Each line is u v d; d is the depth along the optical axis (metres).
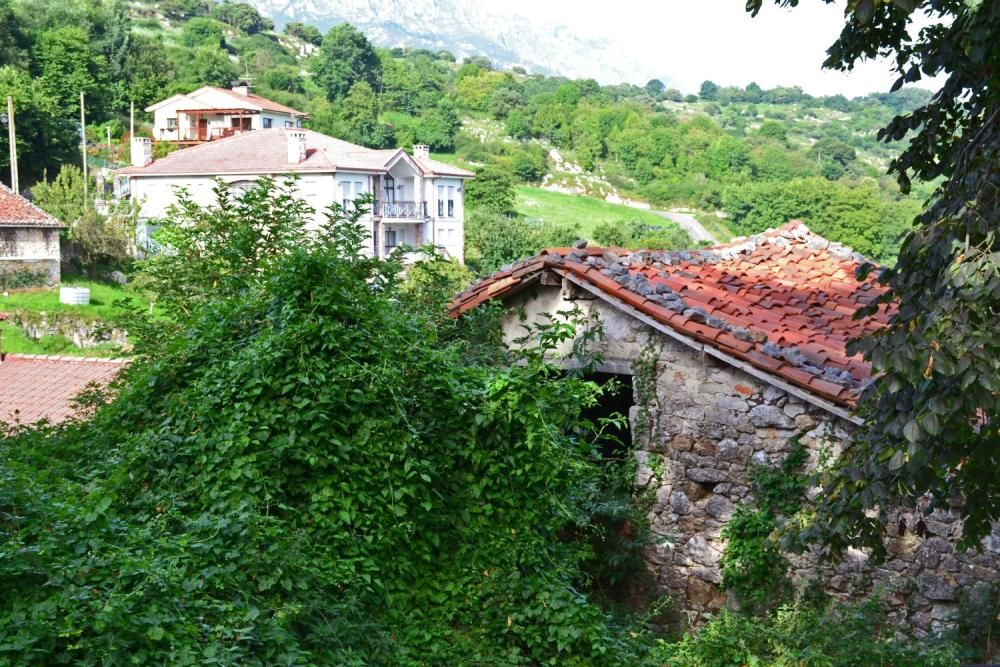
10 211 43.25
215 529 6.37
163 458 7.38
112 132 75.88
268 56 122.12
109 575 5.69
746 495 9.80
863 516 7.07
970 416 6.50
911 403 6.57
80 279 45.53
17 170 57.12
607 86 158.50
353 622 6.62
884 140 7.77
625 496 10.38
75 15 86.44
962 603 8.76
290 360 7.52
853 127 136.75
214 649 5.38
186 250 10.76
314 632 6.28
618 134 110.75
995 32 6.48
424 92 122.12
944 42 7.04
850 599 9.24
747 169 102.69
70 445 8.63
